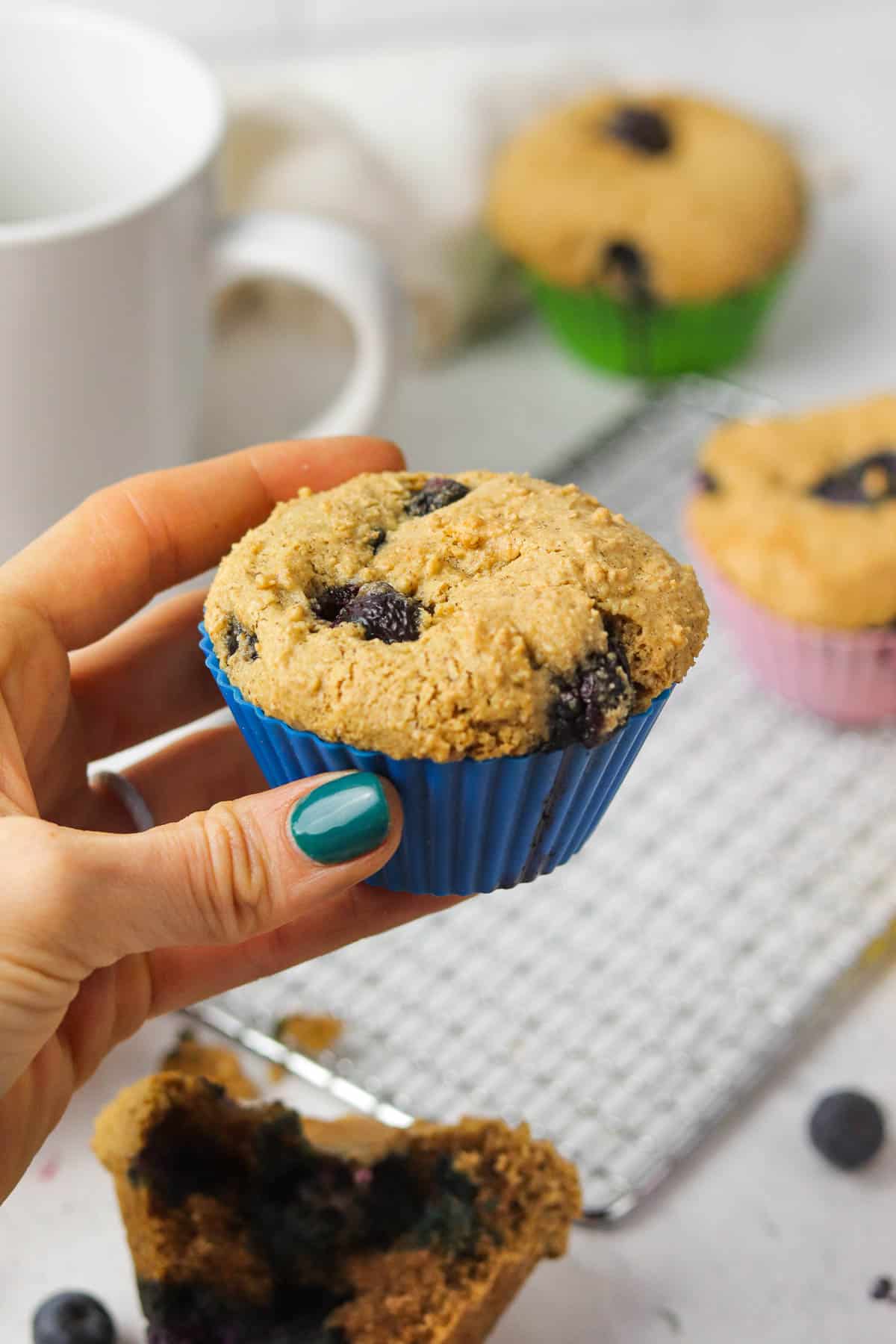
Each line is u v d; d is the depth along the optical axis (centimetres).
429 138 76
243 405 74
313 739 50
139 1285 55
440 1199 55
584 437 75
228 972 56
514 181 75
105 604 55
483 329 79
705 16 88
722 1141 59
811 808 65
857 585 65
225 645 51
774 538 66
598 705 50
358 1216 55
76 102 64
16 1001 49
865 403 70
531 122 79
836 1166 58
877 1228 58
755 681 69
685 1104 59
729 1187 58
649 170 74
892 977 62
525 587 50
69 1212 58
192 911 49
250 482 56
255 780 58
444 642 50
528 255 74
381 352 64
